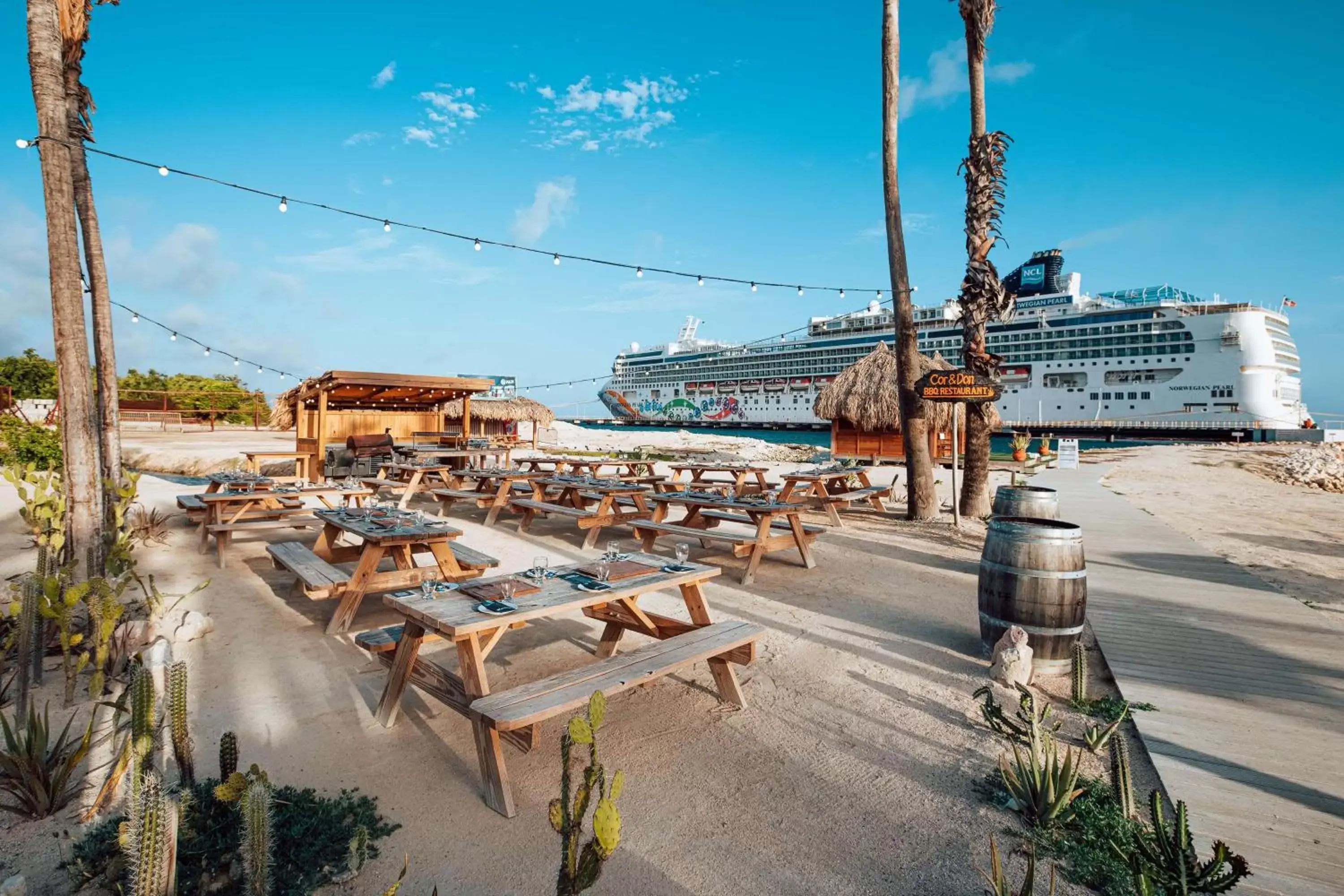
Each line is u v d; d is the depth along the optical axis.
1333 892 2.41
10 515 9.22
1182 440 47.81
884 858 2.62
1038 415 53.44
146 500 11.05
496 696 2.92
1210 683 4.36
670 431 51.78
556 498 11.77
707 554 8.36
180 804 2.31
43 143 4.68
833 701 4.07
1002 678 4.32
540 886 2.43
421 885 2.42
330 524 6.08
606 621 4.62
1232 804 2.99
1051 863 2.58
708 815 2.89
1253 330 47.34
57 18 4.81
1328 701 4.08
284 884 2.30
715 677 4.04
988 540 4.80
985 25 9.79
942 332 55.44
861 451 23.77
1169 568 7.86
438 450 14.88
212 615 5.40
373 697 4.02
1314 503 14.34
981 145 9.91
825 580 7.04
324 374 13.71
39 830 2.66
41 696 3.81
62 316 4.77
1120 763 2.86
